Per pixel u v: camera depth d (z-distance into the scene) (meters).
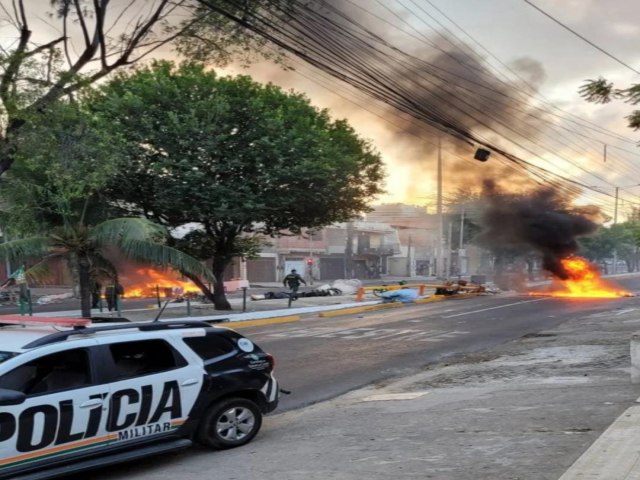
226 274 51.34
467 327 17.84
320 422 7.55
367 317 21.61
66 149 12.24
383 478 4.85
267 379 6.78
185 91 19.66
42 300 29.23
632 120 6.75
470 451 5.40
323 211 22.67
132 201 20.20
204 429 6.26
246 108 19.61
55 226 17.39
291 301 26.41
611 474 4.18
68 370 5.49
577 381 8.82
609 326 16.50
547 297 31.25
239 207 19.61
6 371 5.12
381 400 8.72
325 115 23.45
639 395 7.23
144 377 5.81
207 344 6.46
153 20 12.12
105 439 5.50
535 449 5.23
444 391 9.05
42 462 5.12
